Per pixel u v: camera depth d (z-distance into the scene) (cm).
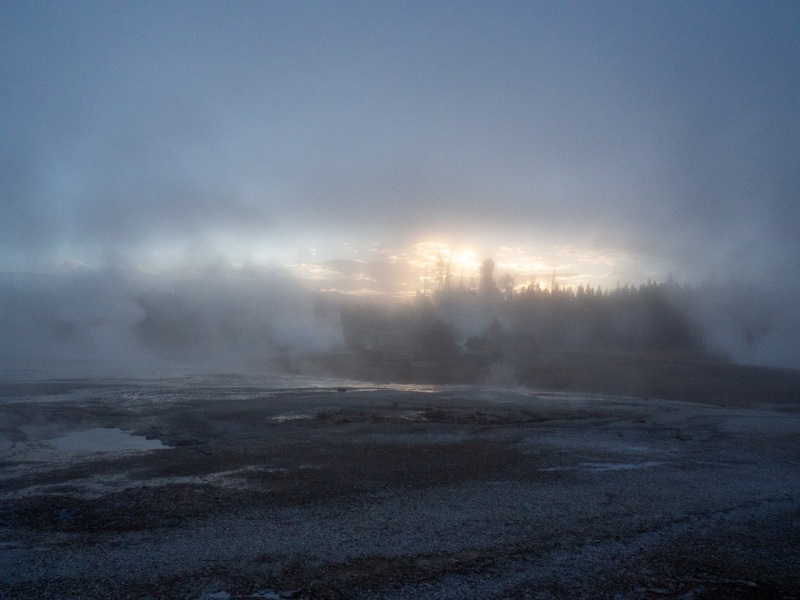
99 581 721
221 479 1245
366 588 712
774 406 3338
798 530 980
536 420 2241
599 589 724
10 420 1964
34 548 835
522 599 690
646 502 1124
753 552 867
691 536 934
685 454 1634
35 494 1112
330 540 877
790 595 725
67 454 1489
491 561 805
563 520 995
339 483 1224
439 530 930
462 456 1516
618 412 2522
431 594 699
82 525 938
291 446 1614
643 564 809
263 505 1056
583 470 1394
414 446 1634
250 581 726
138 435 1769
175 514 998
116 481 1219
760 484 1304
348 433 1828
